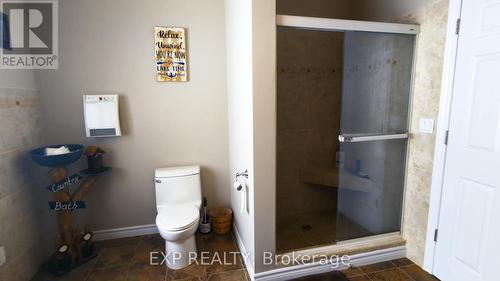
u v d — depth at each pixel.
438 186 1.78
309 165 2.83
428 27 1.80
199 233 2.58
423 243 1.94
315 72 2.70
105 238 2.46
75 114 2.27
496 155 1.43
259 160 1.66
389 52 1.97
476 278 1.57
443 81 1.70
